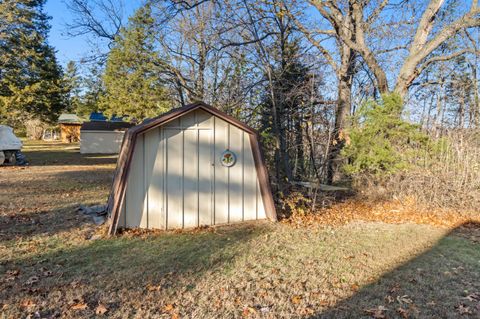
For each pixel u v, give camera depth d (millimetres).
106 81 15812
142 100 14984
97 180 11617
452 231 6027
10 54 20500
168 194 5922
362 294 3445
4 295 3309
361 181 9141
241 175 6477
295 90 8734
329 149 8945
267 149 9242
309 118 9133
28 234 5367
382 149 8445
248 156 6527
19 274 3832
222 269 4066
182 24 12469
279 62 9719
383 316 2996
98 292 3408
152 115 14078
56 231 5566
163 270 4012
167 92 14156
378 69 10125
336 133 9461
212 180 6242
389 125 8656
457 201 7508
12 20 20484
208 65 12070
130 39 12891
